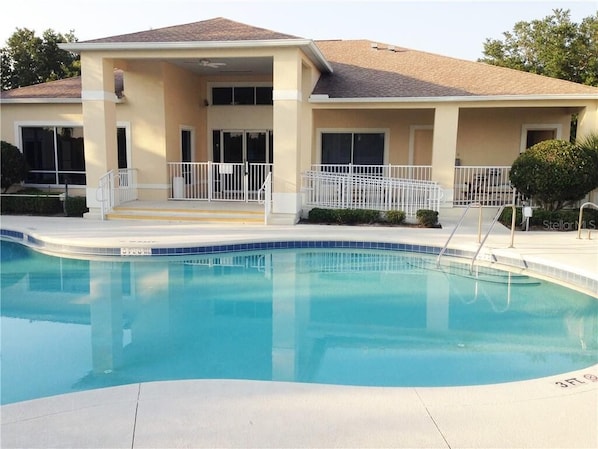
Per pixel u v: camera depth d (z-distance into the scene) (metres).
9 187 17.00
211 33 14.16
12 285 8.83
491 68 18.02
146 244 10.58
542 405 3.88
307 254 11.19
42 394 4.88
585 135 14.70
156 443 3.36
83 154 17.66
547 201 13.73
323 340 6.46
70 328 6.86
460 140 17.56
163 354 5.98
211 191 15.77
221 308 7.74
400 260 10.72
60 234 11.77
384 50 20.91
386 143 17.69
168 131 16.30
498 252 9.98
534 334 6.68
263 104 18.70
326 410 3.79
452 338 6.51
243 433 3.48
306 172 14.86
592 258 9.26
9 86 33.47
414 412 3.77
